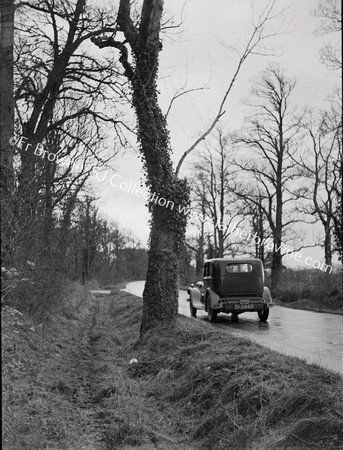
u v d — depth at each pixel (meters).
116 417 7.71
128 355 12.79
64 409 7.96
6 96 13.52
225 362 8.62
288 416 6.13
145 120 14.24
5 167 9.27
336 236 32.09
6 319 6.29
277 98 40.38
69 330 17.33
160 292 14.00
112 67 19.28
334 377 7.27
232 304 21.17
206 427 6.96
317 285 32.16
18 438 6.00
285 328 18.17
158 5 14.32
